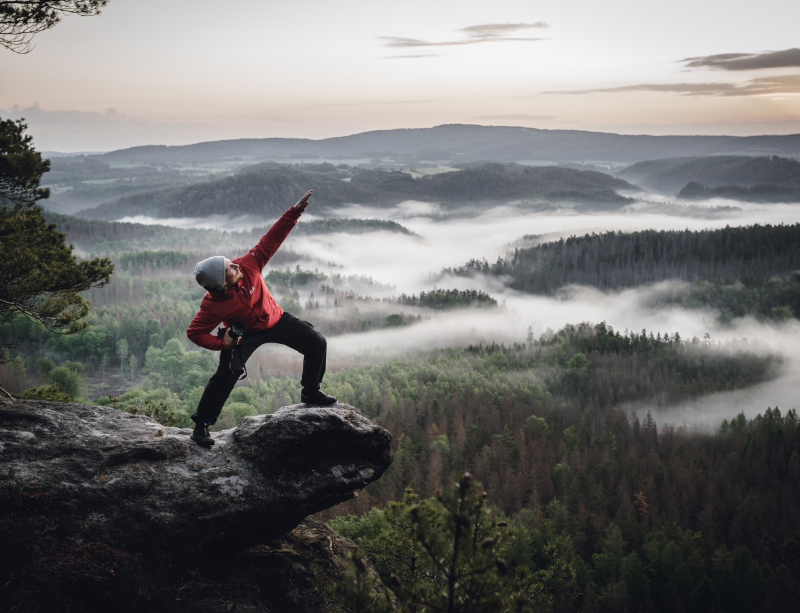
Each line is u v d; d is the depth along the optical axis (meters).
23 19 10.27
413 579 6.04
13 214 12.77
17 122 13.10
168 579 6.00
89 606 5.32
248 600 6.18
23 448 6.55
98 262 12.16
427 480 67.38
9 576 5.08
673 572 56.44
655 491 80.56
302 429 6.85
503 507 70.31
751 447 112.31
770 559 67.94
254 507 6.52
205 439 7.01
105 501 6.21
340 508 47.44
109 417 7.54
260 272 6.46
